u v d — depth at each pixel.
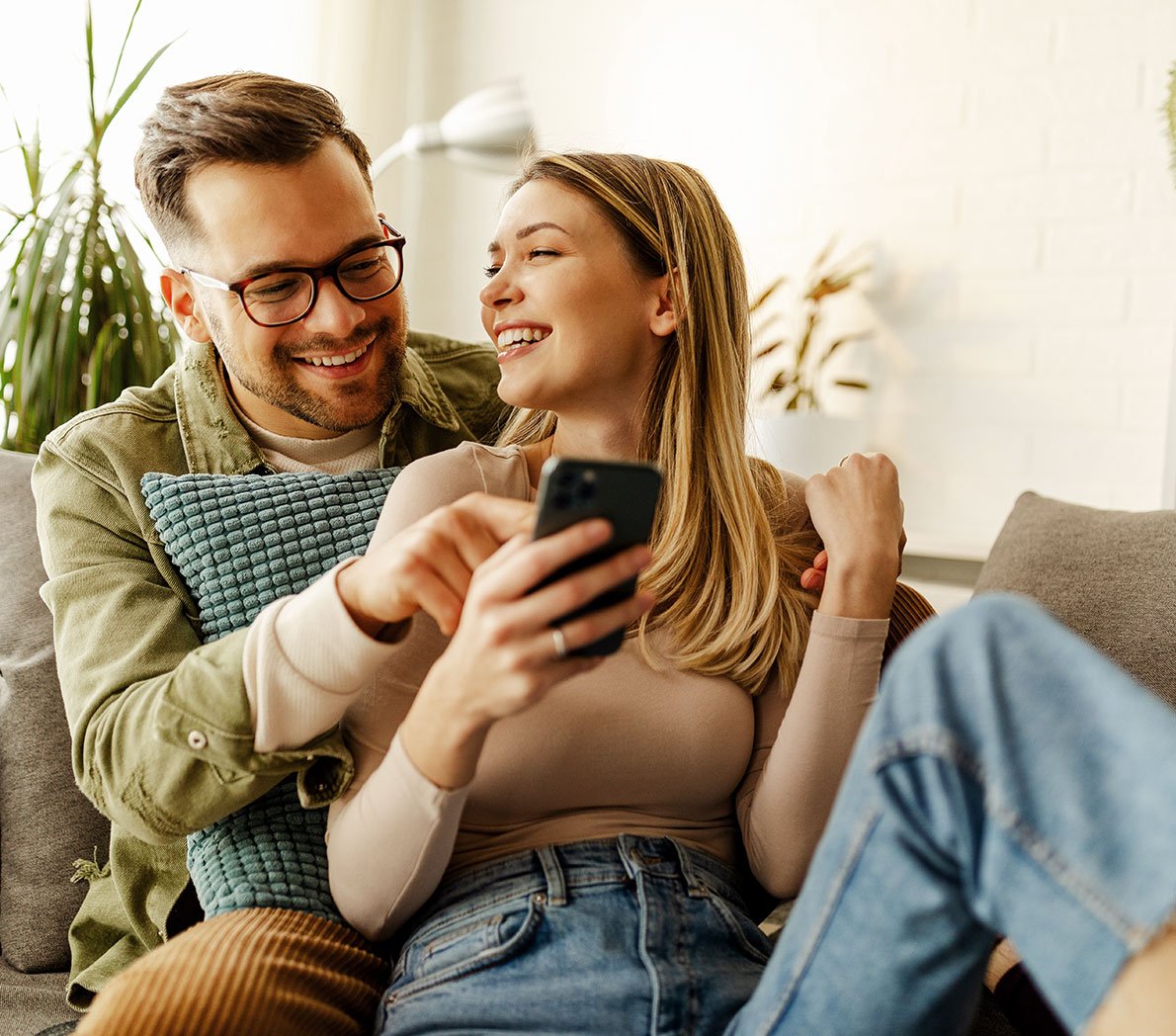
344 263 1.33
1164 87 2.50
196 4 2.89
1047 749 0.65
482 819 1.07
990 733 0.66
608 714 1.06
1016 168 2.67
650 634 1.13
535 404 1.21
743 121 3.04
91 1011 0.86
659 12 3.17
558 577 0.79
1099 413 2.58
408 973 0.97
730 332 1.27
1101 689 0.65
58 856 1.37
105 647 1.15
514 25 3.39
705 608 1.15
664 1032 0.89
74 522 1.27
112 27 2.73
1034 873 0.63
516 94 2.56
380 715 1.06
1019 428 2.67
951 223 2.75
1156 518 1.30
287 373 1.34
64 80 2.63
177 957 0.92
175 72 2.85
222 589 1.21
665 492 1.21
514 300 1.19
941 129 2.76
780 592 1.21
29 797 1.38
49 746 1.40
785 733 1.10
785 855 1.09
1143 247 2.53
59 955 1.36
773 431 2.58
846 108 2.89
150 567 1.25
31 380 2.24
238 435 1.38
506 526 0.90
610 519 0.78
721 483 1.20
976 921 0.69
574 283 1.17
